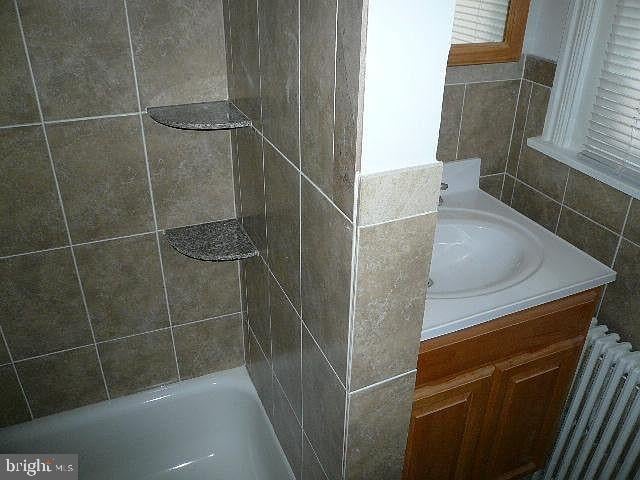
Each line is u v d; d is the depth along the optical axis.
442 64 0.80
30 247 1.48
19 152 1.35
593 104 1.52
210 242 1.56
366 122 0.80
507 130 1.75
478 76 1.62
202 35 1.40
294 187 1.11
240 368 1.95
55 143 1.38
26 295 1.53
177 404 1.86
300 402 1.40
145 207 1.55
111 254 1.58
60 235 1.49
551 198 1.66
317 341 1.17
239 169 1.52
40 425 1.71
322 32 0.84
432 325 1.18
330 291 1.04
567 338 1.44
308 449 1.42
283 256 1.28
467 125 1.68
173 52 1.39
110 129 1.42
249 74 1.26
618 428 1.56
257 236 1.48
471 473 1.56
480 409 1.41
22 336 1.59
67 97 1.34
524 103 1.69
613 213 1.47
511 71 1.65
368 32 0.73
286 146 1.10
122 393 1.82
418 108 0.82
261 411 1.83
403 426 1.20
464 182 1.74
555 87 1.57
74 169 1.43
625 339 1.51
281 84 1.06
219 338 1.87
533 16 1.59
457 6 1.47
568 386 1.55
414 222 0.92
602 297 1.56
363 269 0.92
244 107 1.36
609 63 1.44
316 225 1.03
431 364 1.25
